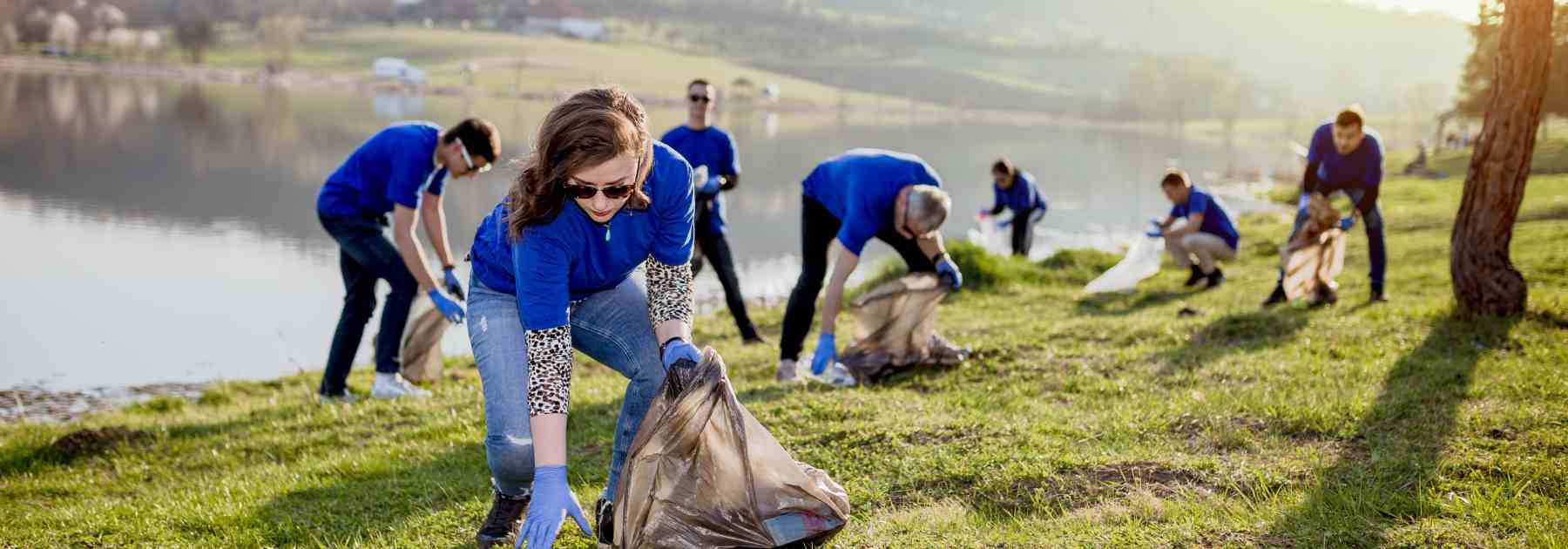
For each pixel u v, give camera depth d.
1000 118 174.25
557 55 183.75
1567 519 3.64
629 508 3.35
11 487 5.79
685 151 9.25
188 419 7.41
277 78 132.75
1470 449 4.50
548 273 3.22
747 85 161.50
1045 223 28.12
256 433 6.70
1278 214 26.08
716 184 9.03
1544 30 7.04
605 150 2.86
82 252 17.23
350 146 44.31
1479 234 7.38
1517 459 4.30
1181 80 177.25
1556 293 8.22
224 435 6.68
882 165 6.46
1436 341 6.89
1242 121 188.88
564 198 3.06
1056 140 95.12
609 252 3.32
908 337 7.15
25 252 16.92
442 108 88.75
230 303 13.92
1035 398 6.32
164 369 10.73
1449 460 4.34
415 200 7.14
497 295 3.58
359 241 7.32
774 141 66.38
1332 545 3.57
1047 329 8.53
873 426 5.40
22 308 13.18
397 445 5.95
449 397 7.36
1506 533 3.58
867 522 4.12
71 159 31.86
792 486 3.56
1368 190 8.93
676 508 3.40
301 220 22.53
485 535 3.81
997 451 4.86
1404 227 18.08
